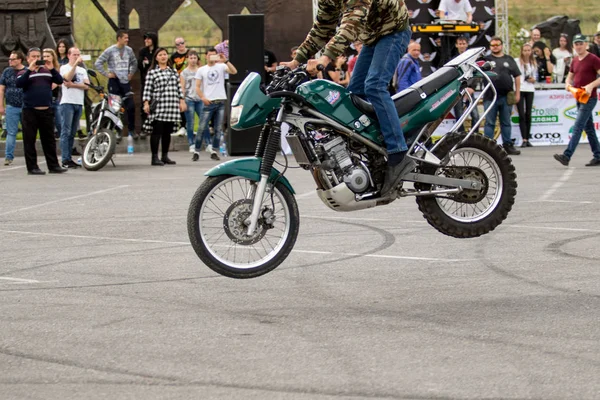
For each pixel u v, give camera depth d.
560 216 11.18
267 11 24.83
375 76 7.54
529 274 7.90
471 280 7.72
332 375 5.29
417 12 24.17
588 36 29.78
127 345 5.95
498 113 21.08
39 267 8.73
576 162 18.59
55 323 6.53
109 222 11.58
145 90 19.58
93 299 7.29
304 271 8.27
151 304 7.08
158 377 5.31
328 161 7.36
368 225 10.80
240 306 6.98
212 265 7.20
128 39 24.77
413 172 7.84
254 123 7.15
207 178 7.21
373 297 7.20
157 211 12.49
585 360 5.47
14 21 24.53
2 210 12.91
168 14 25.47
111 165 19.98
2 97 20.27
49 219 11.97
